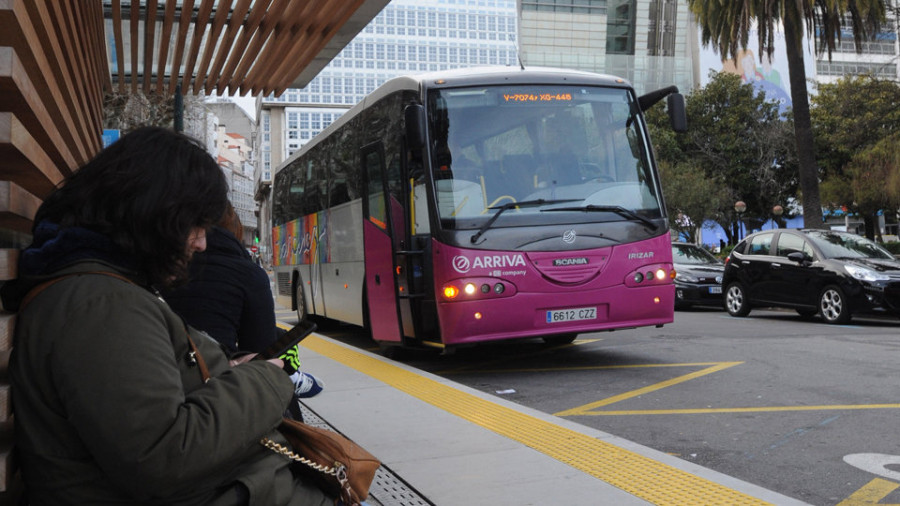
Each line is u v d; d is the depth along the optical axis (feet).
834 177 113.50
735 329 40.60
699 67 291.17
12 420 5.39
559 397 23.81
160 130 5.49
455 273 26.17
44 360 4.72
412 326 29.14
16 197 5.58
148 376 4.68
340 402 20.39
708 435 18.15
